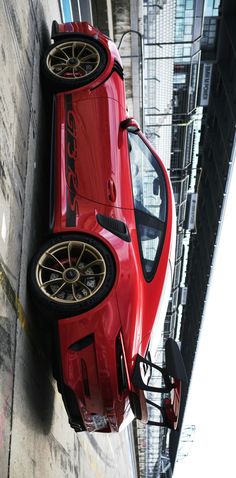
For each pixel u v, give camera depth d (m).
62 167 4.35
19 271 3.80
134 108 11.91
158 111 13.09
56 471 5.05
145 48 11.18
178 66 12.00
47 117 5.49
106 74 4.99
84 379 3.74
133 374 3.84
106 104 4.84
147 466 50.06
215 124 15.33
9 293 3.49
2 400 3.25
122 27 10.15
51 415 4.94
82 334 3.70
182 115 13.30
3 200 3.58
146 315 4.18
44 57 5.19
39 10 5.76
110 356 3.71
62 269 3.83
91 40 5.23
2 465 3.17
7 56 4.03
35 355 4.25
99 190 4.30
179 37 11.09
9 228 3.66
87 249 3.91
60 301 3.70
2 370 3.28
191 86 12.58
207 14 12.95
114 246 4.00
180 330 28.52
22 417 3.76
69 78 4.96
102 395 3.81
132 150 4.98
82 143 4.53
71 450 6.40
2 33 3.92
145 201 4.81
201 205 18.84
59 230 3.99
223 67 13.56
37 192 4.79
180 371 3.79
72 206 4.14
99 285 3.81
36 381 4.27
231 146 13.07
